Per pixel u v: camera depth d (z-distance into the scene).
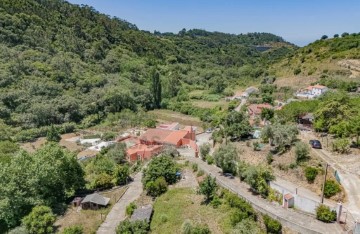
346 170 34.56
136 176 52.44
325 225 27.98
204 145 53.03
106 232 36.34
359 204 29.66
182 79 156.50
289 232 28.36
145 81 140.50
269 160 39.59
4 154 61.41
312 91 84.12
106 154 65.25
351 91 79.00
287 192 32.62
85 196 44.41
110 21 190.75
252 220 30.55
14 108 90.25
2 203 36.62
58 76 106.44
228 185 37.88
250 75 152.00
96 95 107.12
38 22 129.88
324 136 45.09
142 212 37.69
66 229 35.09
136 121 100.19
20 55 105.12
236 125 52.22
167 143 65.94
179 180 45.16
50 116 93.38
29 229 35.41
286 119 56.62
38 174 40.66
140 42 185.50
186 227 30.89
